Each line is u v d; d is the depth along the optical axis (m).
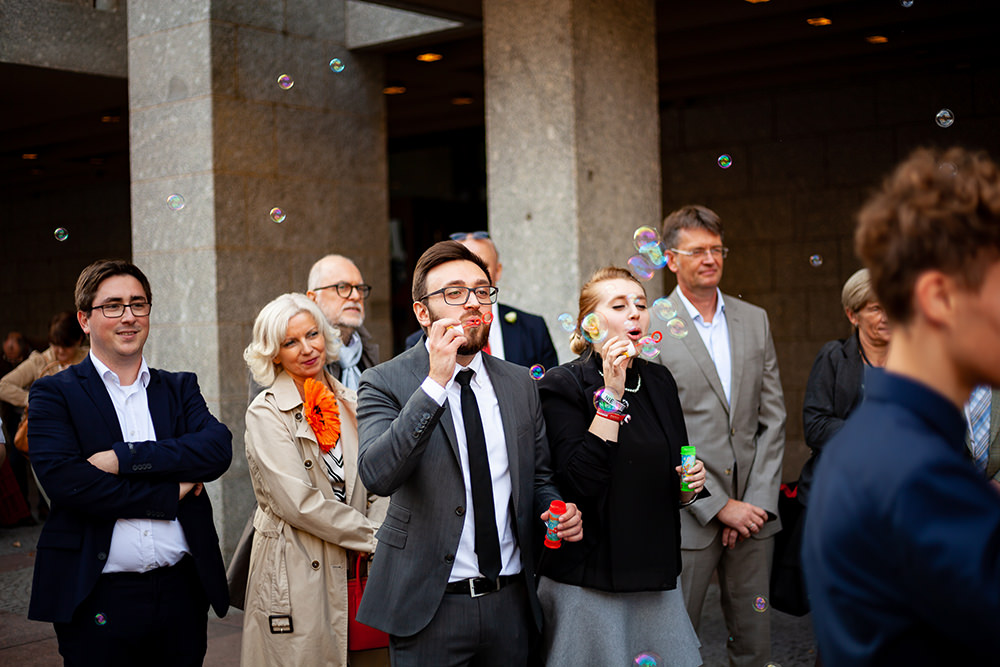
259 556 2.72
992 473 2.72
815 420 3.11
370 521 2.73
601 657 2.30
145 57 5.09
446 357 2.04
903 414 0.98
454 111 8.27
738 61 6.48
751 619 3.11
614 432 2.28
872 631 0.95
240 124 4.93
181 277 4.95
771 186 7.17
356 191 5.54
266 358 2.83
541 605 2.40
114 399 2.53
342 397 2.95
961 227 0.95
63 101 6.60
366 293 3.71
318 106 5.34
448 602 2.14
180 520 2.51
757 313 3.25
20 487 7.08
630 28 4.46
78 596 2.34
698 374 3.10
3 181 10.63
